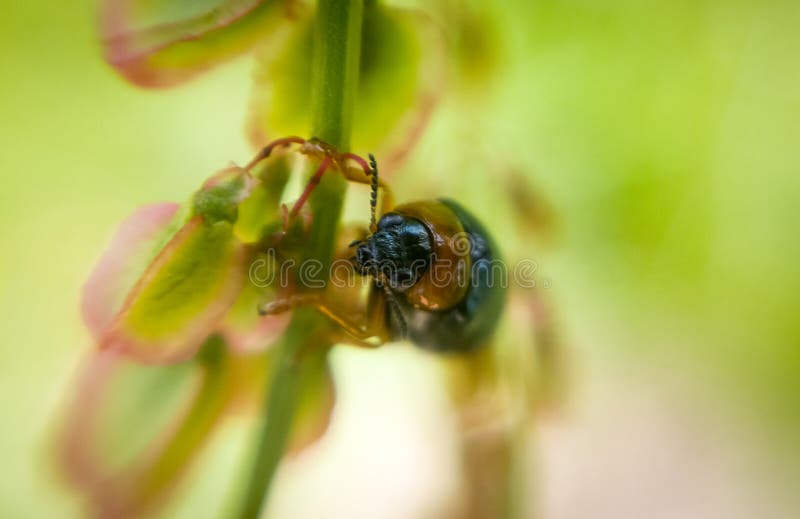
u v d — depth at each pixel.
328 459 0.05
